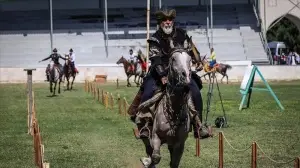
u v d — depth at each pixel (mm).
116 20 70062
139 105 11531
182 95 10812
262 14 68000
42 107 32375
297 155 16500
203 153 16922
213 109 29891
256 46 65500
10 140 20094
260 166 14922
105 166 15164
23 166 15352
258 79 55688
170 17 11164
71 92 44156
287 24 95625
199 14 70688
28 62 64312
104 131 22078
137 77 57312
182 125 11016
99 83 54719
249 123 24141
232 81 56469
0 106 33656
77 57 64312
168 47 11180
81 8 72312
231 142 18984
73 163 15641
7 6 72062
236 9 71375
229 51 64875
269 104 32438
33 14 71375
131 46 65938
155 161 11039
